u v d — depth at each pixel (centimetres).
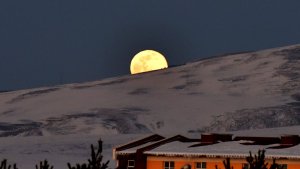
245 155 10344
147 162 11400
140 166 11375
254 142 11369
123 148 11756
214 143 11525
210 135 11581
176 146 11562
